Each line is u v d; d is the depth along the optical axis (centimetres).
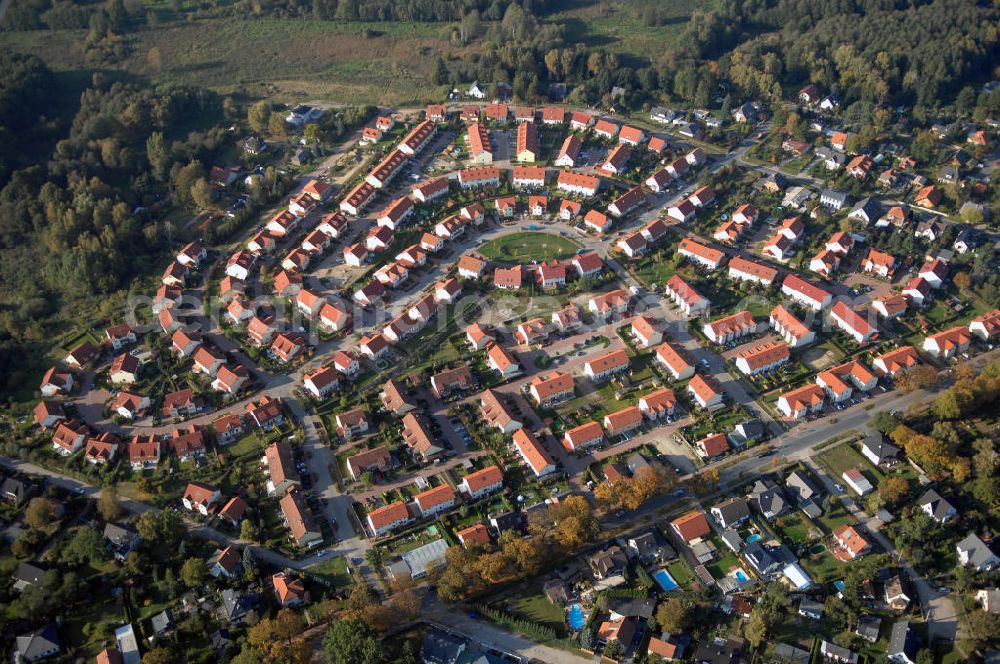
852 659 18800
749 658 19088
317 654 19438
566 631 19775
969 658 18750
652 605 19900
